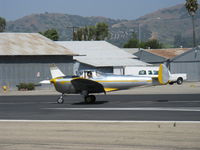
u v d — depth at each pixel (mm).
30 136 23500
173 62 103875
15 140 22391
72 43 106438
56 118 31188
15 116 33156
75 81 42219
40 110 37406
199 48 101562
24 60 74875
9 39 82250
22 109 38812
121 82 43781
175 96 49969
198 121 27906
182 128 25234
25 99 51250
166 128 25359
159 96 50562
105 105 40562
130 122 28125
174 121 28125
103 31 182750
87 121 29078
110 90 43875
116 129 25391
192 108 35844
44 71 76250
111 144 20938
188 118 29562
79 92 43594
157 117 30484
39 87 75625
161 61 106812
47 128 26297
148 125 26656
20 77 74688
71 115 32938
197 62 101688
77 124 27781
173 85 79500
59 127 26625
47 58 76562
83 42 107625
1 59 73500
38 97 54219
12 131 25391
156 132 24047
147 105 39344
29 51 75625
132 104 40750
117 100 46125
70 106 40438
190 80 102375
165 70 44000
